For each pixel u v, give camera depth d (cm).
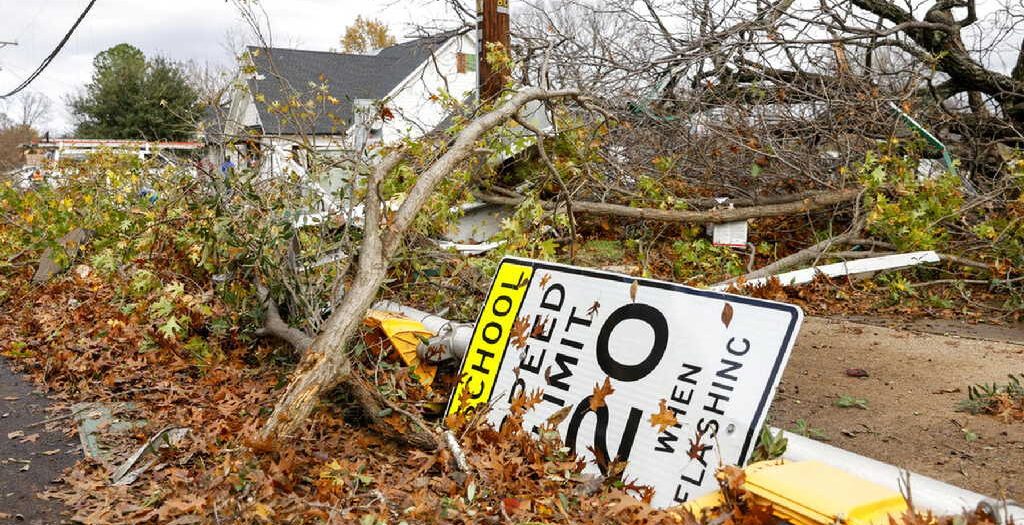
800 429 395
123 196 927
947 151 917
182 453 379
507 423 370
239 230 545
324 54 2420
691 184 938
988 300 754
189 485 334
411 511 303
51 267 880
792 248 935
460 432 387
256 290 543
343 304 399
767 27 907
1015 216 794
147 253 707
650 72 942
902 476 269
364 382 396
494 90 828
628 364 340
